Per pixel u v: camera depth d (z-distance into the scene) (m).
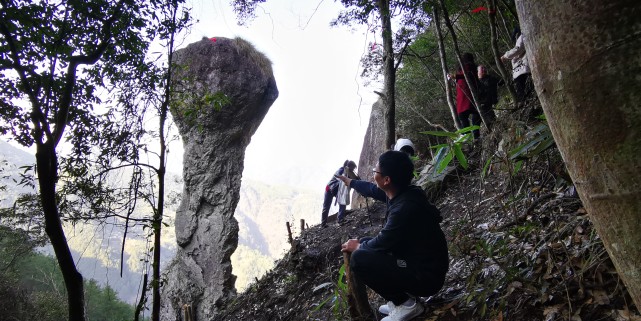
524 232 3.04
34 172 3.79
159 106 4.39
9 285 13.55
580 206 2.92
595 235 2.40
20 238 5.36
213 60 12.30
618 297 2.08
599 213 1.00
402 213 2.57
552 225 2.89
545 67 1.04
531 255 2.69
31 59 3.48
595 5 0.89
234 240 12.38
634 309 1.96
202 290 11.97
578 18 0.92
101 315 26.77
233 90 12.28
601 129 0.92
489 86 6.59
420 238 2.62
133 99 4.27
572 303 2.20
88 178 4.08
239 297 8.38
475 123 6.66
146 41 4.12
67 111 3.66
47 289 20.09
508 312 2.42
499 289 2.64
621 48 0.87
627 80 0.87
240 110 12.41
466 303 2.71
